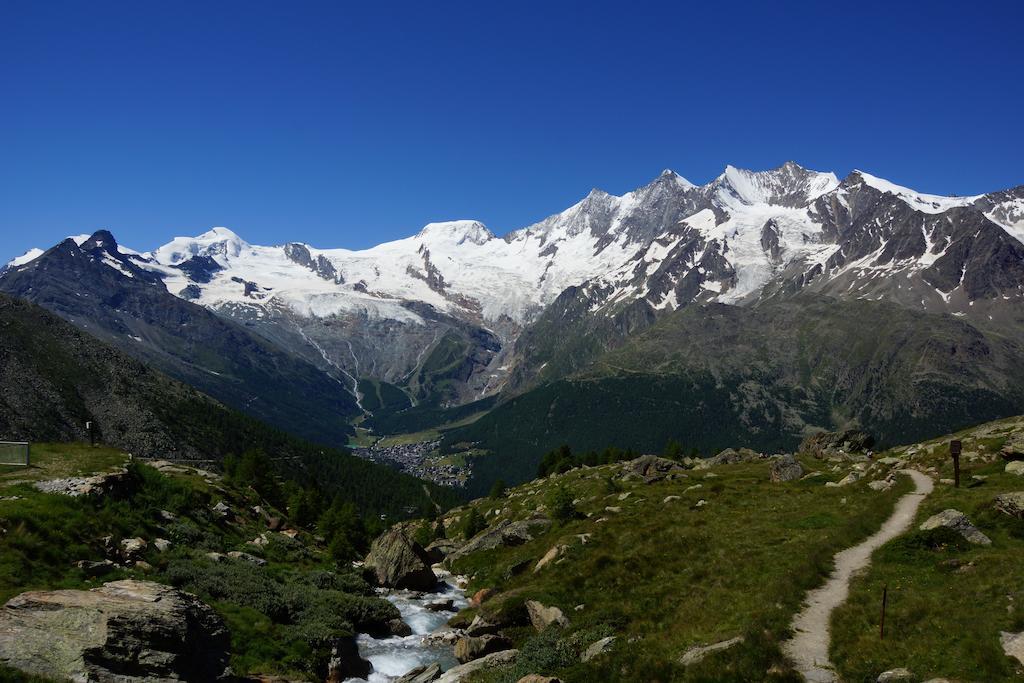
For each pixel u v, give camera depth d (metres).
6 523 39.97
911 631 30.41
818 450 119.75
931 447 85.06
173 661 31.02
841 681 27.39
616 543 60.50
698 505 70.81
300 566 63.91
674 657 32.88
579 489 106.38
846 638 31.12
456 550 90.06
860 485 70.25
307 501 106.06
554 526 80.31
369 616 52.69
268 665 39.19
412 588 69.88
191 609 35.44
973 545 40.44
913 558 40.34
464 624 54.81
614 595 48.97
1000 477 57.34
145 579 42.78
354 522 93.88
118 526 48.53
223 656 35.84
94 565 40.47
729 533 56.09
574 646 39.44
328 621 47.75
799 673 28.34
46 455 64.38
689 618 39.22
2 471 55.44
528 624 50.72
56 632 29.42
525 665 36.88
